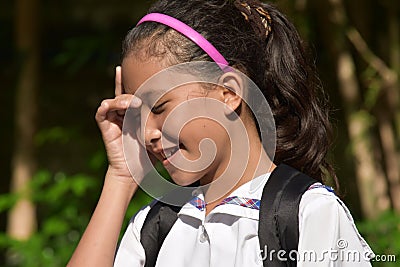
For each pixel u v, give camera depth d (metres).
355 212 7.83
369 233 5.57
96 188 7.88
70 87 10.77
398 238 5.38
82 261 2.83
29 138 8.48
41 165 10.33
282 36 2.91
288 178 2.69
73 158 10.38
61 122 10.70
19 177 8.35
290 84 2.87
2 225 10.91
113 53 9.55
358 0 7.88
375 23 8.27
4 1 10.01
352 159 7.60
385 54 8.12
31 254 6.92
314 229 2.56
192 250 2.81
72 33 10.52
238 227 2.70
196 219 2.86
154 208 2.97
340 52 7.26
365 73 7.31
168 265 2.81
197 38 2.66
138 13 9.56
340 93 7.78
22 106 8.53
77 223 7.29
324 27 7.47
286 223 2.57
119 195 2.92
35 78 8.70
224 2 2.79
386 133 7.63
